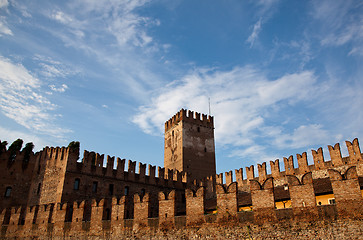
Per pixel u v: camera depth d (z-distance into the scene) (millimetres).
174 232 35406
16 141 65375
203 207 34562
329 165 52844
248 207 42062
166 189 68688
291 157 58500
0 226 53844
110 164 61156
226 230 32188
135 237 38000
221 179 71500
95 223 42312
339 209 27234
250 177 65062
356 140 50438
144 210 38562
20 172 63469
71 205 52875
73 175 55125
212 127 96875
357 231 25828
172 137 92938
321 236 27281
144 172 66188
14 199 61156
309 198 28953
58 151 58688
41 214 49500
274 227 29719
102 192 58031
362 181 36281
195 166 86938
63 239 44625
